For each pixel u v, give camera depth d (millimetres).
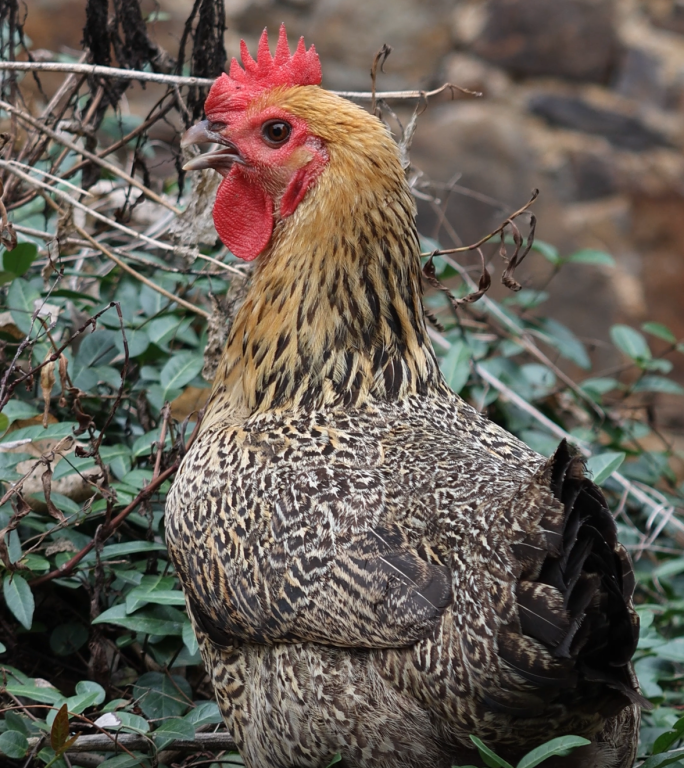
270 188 5469
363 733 4332
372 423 5113
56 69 6367
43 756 4926
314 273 5270
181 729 5043
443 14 13594
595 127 13758
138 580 5730
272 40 13305
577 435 7957
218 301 6578
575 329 13445
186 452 5590
